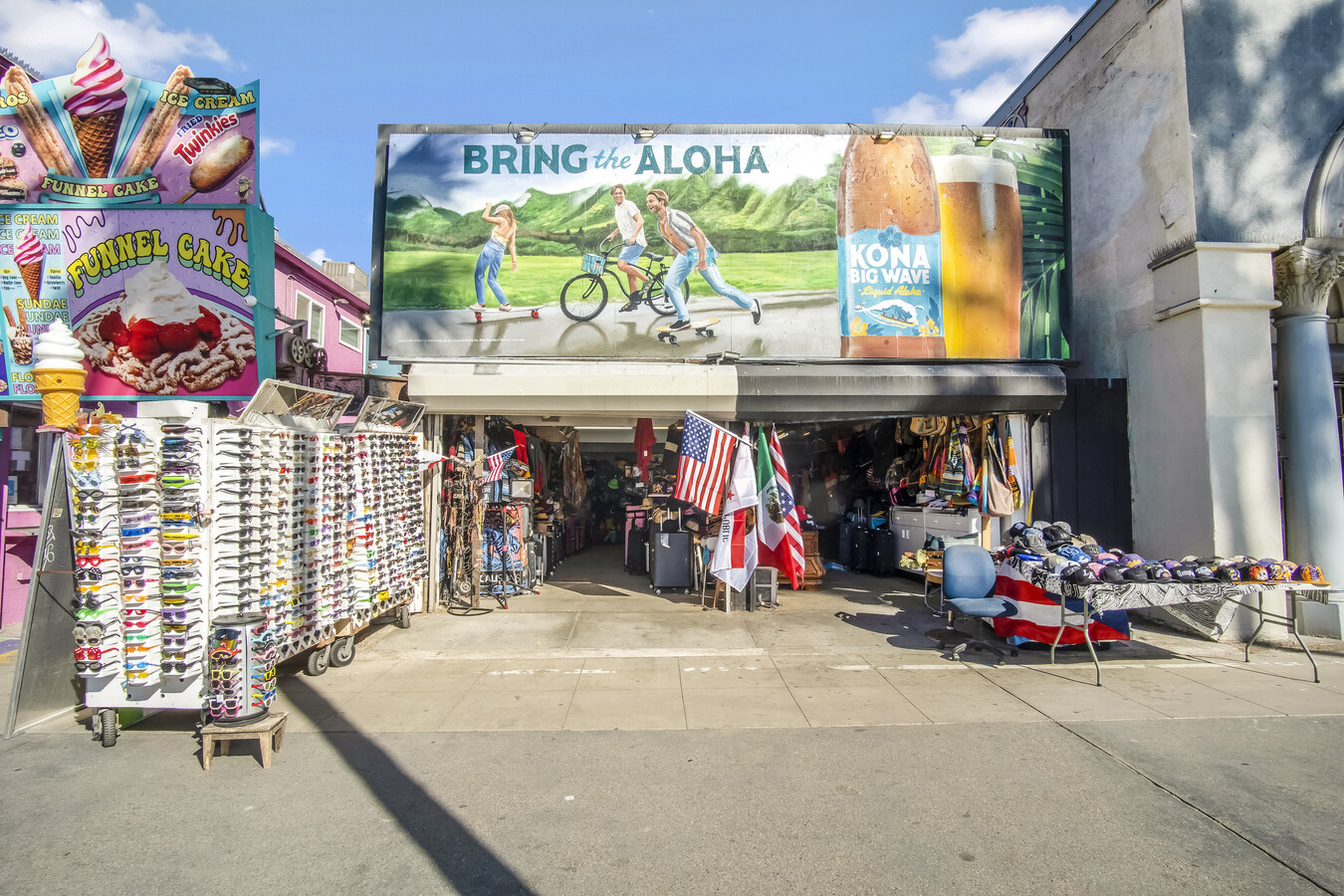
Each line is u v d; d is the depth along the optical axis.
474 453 8.67
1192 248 7.17
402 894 2.88
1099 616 6.35
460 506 8.32
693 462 7.22
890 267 8.02
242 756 4.27
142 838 3.32
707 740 4.42
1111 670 5.89
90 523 4.34
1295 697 5.19
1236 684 5.50
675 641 6.77
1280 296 7.51
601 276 7.98
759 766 4.04
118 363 6.35
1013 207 8.19
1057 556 6.16
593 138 8.08
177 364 6.36
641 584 9.91
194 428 4.42
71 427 4.55
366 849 3.22
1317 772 3.94
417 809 3.58
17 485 8.17
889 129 8.09
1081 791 3.71
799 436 12.04
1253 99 7.34
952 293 8.05
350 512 6.19
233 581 4.54
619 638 6.89
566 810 3.55
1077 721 4.71
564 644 6.68
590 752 4.25
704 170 8.05
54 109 6.31
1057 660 6.18
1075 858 3.10
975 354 8.02
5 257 6.28
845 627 7.31
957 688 5.41
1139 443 8.00
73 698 5.02
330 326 13.78
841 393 7.58
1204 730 4.54
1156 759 4.11
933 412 7.69
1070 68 9.30
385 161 8.03
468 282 7.95
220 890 2.92
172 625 4.34
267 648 4.28
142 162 6.36
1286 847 3.19
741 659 6.21
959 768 4.00
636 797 3.67
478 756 4.21
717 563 7.65
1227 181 7.25
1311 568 5.72
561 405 7.72
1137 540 8.00
